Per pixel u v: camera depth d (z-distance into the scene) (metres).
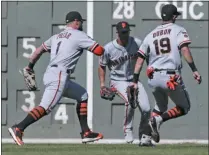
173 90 25.11
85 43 25.88
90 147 24.58
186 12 36.78
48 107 25.67
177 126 36.69
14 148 23.84
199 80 25.06
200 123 36.88
